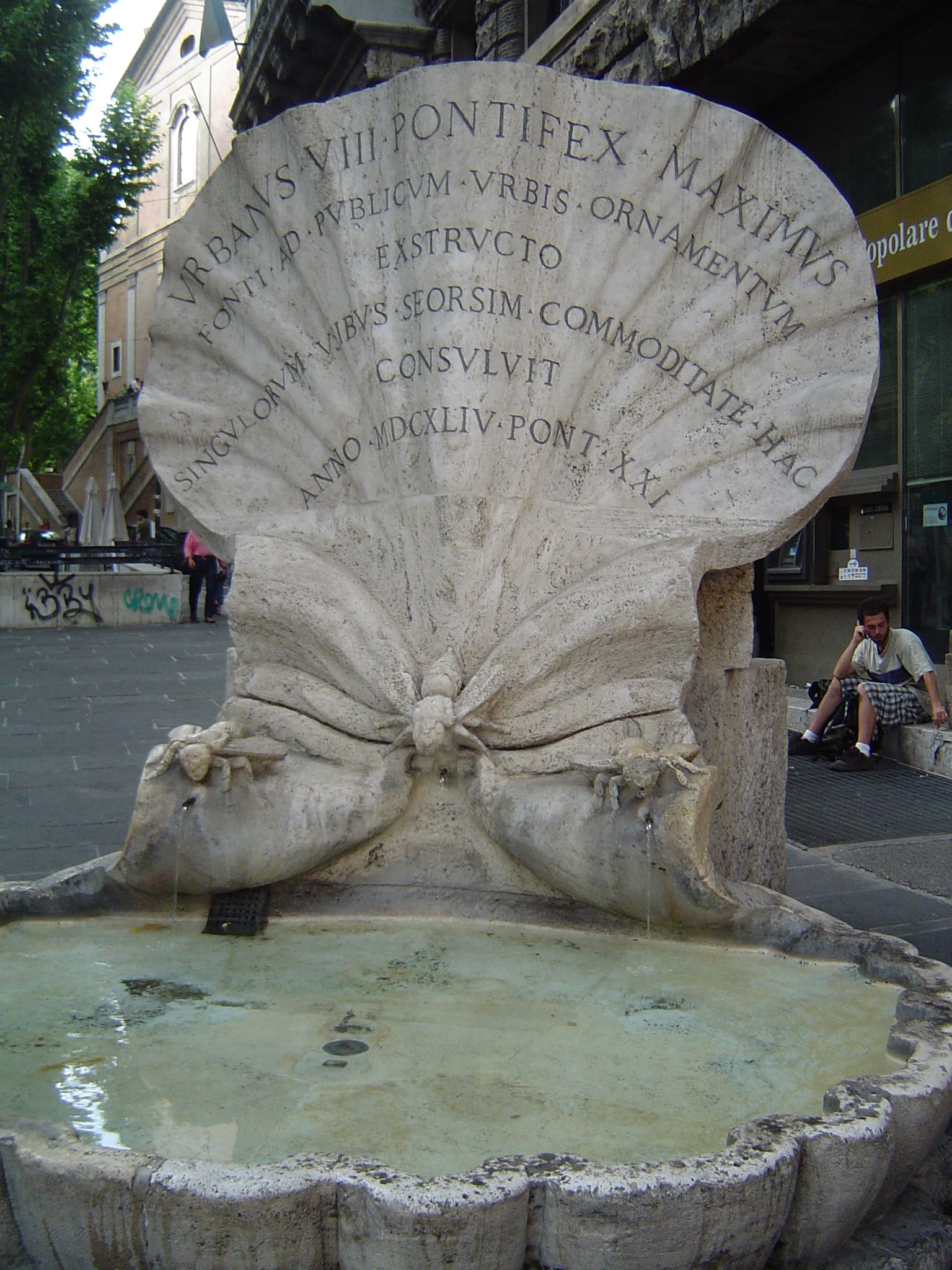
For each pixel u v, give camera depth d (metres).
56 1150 2.03
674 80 10.04
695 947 3.43
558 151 4.17
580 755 3.54
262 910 3.65
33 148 28.34
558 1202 1.95
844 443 3.91
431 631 3.95
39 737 8.36
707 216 4.11
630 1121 2.36
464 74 4.17
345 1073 2.58
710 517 3.96
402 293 4.20
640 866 3.33
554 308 4.14
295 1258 1.96
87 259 30.92
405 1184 1.94
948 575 8.62
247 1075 2.57
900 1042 2.59
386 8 15.73
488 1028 2.84
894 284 9.05
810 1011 2.94
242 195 4.44
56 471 46.62
